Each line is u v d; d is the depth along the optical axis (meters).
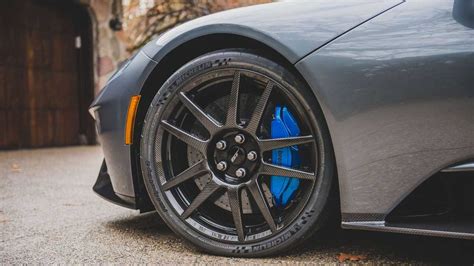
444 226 1.93
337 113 1.98
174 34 2.27
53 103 9.34
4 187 4.17
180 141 2.29
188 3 4.84
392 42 1.95
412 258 2.13
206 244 2.19
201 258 2.17
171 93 2.22
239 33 2.13
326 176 2.03
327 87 1.99
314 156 2.05
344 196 2.00
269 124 2.14
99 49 9.70
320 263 2.07
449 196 1.99
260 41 2.09
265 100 2.09
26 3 8.91
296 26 2.08
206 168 2.18
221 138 2.17
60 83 9.45
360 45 1.98
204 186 2.22
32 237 2.54
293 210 2.10
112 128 2.35
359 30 2.01
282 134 2.12
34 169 5.56
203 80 2.19
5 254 2.28
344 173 1.99
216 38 2.22
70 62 9.63
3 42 8.59
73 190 3.98
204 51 2.31
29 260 2.20
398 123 1.92
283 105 2.14
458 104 1.86
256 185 2.11
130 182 2.33
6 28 8.63
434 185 2.02
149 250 2.29
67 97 9.57
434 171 1.91
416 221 1.99
